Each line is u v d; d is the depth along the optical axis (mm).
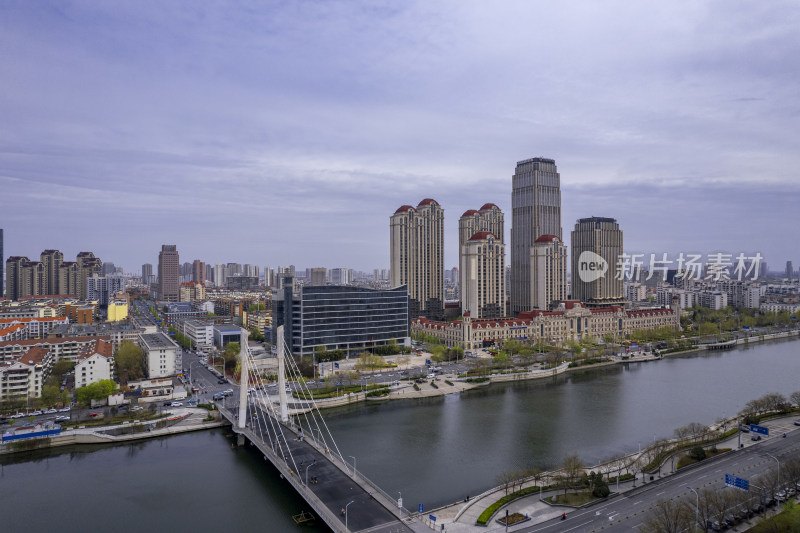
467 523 141500
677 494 155250
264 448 193125
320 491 157375
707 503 139375
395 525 137500
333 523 137750
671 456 184500
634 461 178875
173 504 164625
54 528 150500
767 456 184125
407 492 166750
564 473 170500
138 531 148250
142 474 188125
